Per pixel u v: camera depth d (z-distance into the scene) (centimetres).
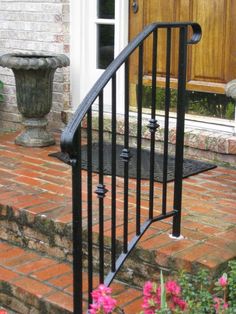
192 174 437
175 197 323
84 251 341
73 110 545
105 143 509
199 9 473
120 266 288
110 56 533
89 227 271
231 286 269
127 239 302
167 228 340
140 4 506
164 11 494
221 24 463
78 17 531
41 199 387
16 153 494
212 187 415
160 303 245
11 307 329
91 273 274
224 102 470
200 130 470
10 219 376
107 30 530
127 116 282
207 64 475
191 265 298
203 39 474
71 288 320
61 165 463
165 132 312
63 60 502
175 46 492
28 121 513
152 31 294
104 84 269
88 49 539
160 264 309
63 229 348
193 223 348
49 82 504
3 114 598
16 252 364
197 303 258
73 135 249
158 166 450
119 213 365
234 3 454
